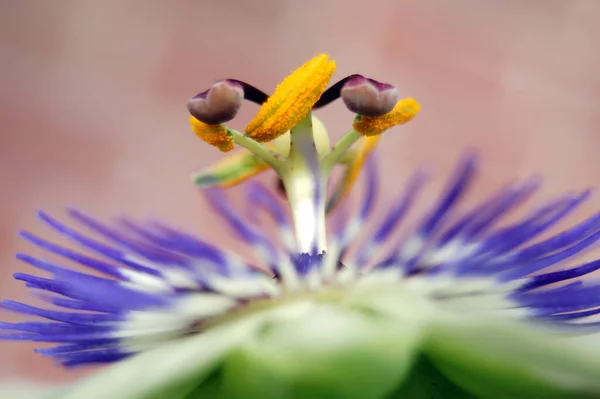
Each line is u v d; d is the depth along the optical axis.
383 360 0.14
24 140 0.28
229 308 0.16
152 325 0.16
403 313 0.14
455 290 0.16
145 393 0.14
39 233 0.28
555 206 0.17
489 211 0.17
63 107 0.28
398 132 0.34
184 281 0.16
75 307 0.16
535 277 0.16
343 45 0.33
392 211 0.18
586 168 0.38
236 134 0.17
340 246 0.18
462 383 0.14
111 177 0.29
